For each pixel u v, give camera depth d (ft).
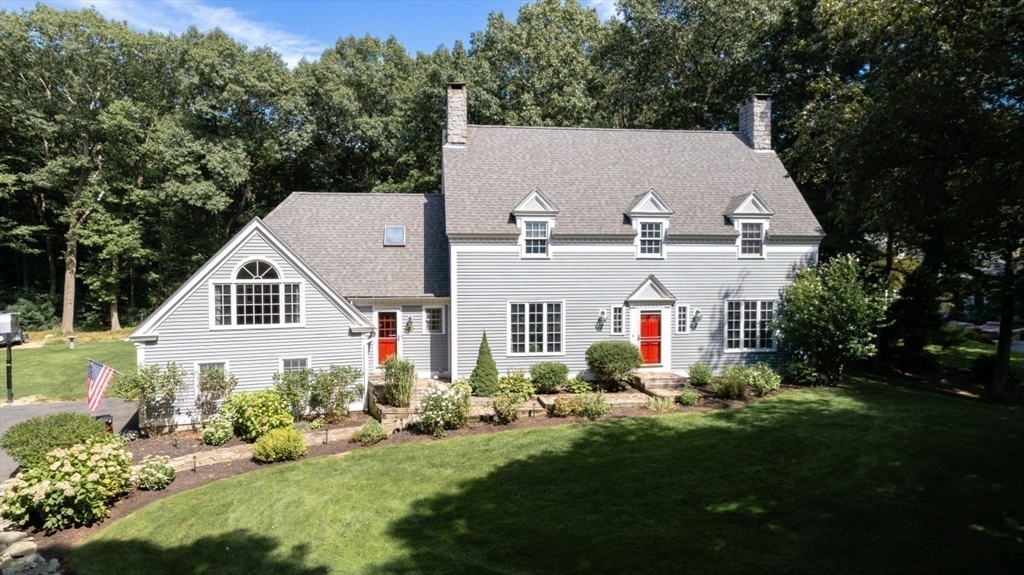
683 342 73.31
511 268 69.26
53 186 121.39
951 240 44.21
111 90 126.11
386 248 76.18
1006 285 64.75
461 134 76.54
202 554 31.91
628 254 71.56
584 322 71.15
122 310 139.13
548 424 53.16
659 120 121.49
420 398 55.11
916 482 37.93
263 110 123.44
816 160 77.15
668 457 43.39
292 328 58.70
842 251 88.07
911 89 37.81
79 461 37.22
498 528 33.24
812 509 34.55
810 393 63.72
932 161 38.52
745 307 74.59
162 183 123.54
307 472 42.73
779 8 97.66
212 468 44.60
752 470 40.57
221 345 56.70
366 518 35.06
